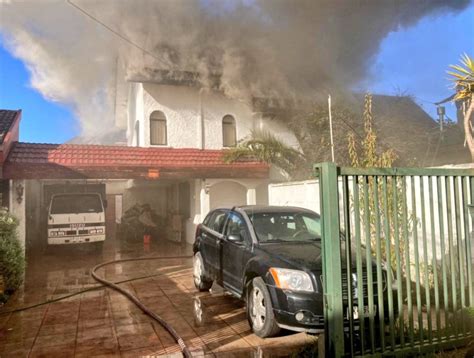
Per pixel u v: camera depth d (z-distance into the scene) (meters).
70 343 4.67
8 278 7.01
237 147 13.05
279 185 11.39
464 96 5.43
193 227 13.48
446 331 3.90
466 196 4.02
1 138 9.77
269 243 5.32
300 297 4.26
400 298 3.74
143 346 4.55
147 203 18.58
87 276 8.93
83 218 12.99
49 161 10.33
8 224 7.32
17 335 4.97
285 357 4.18
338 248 3.49
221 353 4.29
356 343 3.81
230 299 6.56
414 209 3.82
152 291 7.23
